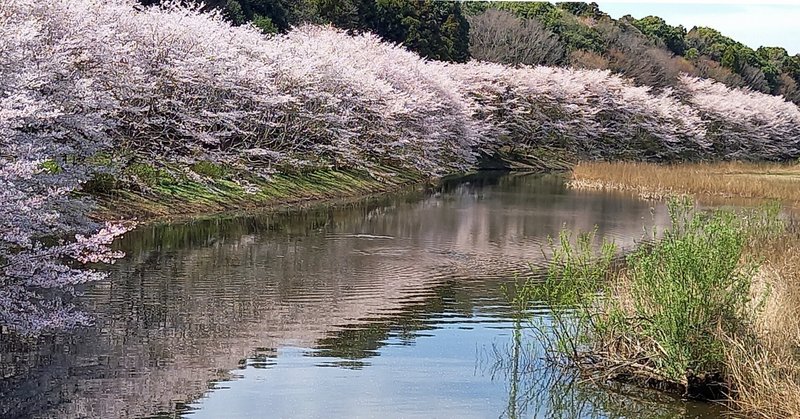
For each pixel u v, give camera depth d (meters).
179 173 24.45
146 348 10.80
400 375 10.11
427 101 40.59
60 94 16.53
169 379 9.69
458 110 45.34
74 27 19.14
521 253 19.20
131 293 13.64
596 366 10.06
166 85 24.73
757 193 34.50
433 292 14.75
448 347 11.33
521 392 9.59
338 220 23.97
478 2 78.56
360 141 34.03
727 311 9.37
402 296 14.31
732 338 9.23
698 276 9.23
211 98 26.33
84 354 10.47
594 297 10.39
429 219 24.94
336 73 33.03
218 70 25.72
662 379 9.54
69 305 12.20
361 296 14.20
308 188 29.38
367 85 34.53
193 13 28.42
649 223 25.30
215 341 11.22
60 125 16.69
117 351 10.64
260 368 10.22
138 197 22.08
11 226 10.45
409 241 20.55
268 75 29.16
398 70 41.31
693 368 9.28
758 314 9.59
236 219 22.91
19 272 10.16
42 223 12.78
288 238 20.25
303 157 30.91
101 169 18.28
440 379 10.02
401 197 31.38
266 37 35.19
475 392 9.59
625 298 10.34
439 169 40.38
